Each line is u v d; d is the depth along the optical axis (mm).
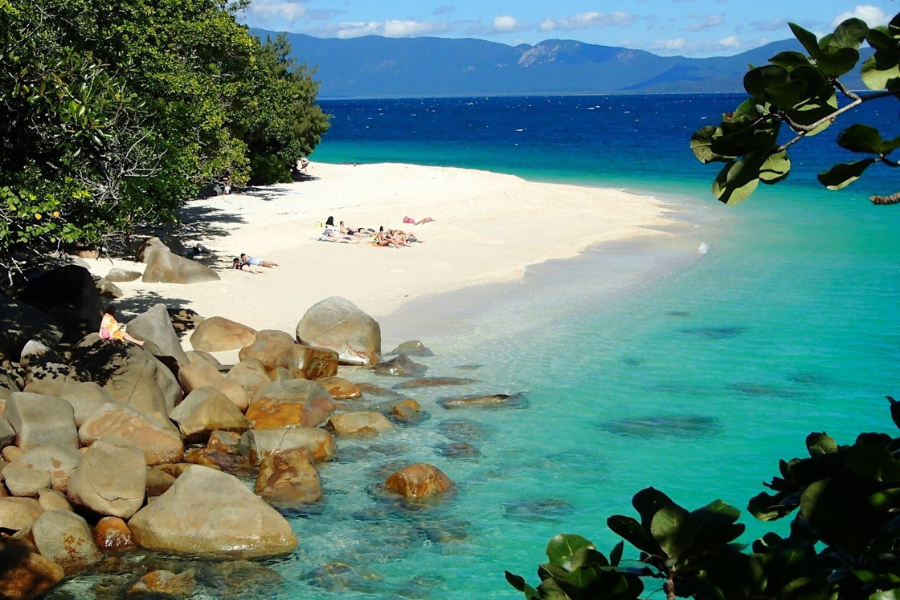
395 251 33000
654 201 49625
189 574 11062
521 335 23031
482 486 13883
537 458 14992
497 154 85500
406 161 77688
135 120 19984
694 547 2859
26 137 15445
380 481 14023
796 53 2783
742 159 2854
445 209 43094
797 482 3434
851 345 21953
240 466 14688
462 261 31906
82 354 16516
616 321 24422
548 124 159125
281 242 33688
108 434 14328
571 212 44312
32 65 14938
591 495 13516
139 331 18828
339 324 21203
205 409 15719
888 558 2916
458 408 17531
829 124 2775
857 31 2797
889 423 16594
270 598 10625
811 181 56250
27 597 10367
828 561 3027
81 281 20453
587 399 18062
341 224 35125
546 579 2977
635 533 2971
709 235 38719
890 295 27328
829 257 33531
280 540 11797
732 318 24750
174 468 14148
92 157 17312
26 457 12820
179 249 29812
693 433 16156
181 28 36281
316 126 59438
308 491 13422
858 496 2975
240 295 26000
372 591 10820
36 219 16344
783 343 22203
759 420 16797
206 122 32969
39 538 11125
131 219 24109
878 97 2748
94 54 20312
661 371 19938
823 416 17000
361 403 17812
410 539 12148
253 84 44750
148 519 11875
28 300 20016
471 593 10758
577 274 30484
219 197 46125
